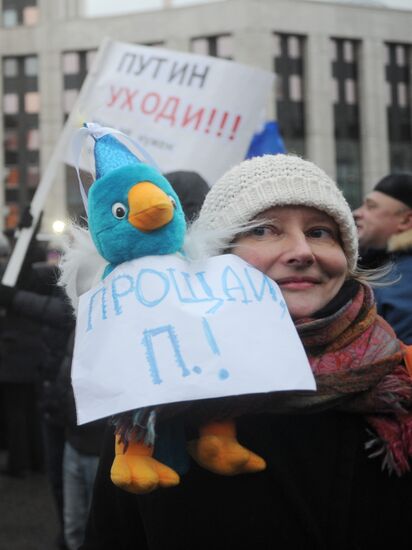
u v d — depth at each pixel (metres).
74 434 2.66
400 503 1.20
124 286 1.09
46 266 3.55
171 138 3.25
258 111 3.29
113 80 3.31
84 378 1.05
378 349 1.17
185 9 33.50
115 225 1.09
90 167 1.23
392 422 1.19
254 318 1.07
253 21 32.47
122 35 34.59
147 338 1.04
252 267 1.17
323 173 1.22
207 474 1.18
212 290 1.09
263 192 1.17
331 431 1.20
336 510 1.17
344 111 34.41
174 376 1.00
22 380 4.48
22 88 36.56
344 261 1.21
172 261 1.11
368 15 34.28
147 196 1.06
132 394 1.00
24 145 36.81
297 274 1.18
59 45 35.31
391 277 2.21
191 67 3.29
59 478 3.27
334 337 1.17
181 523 1.18
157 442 1.07
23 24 38.44
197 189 1.97
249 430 1.17
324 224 1.21
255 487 1.17
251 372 1.02
